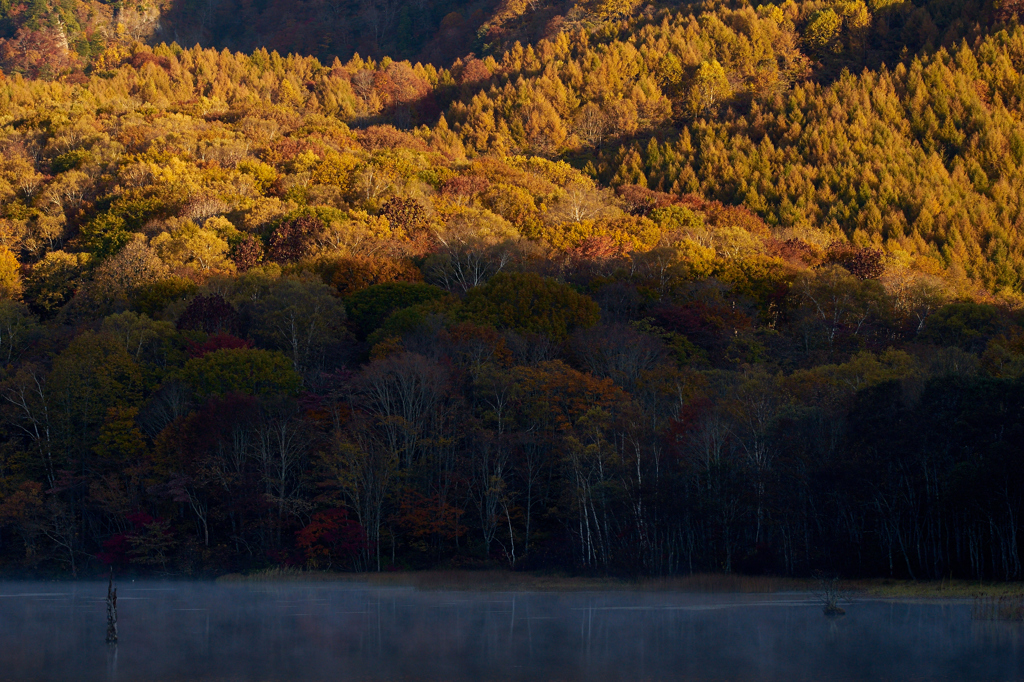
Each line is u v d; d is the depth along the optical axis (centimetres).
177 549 6344
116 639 3781
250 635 3944
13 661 3422
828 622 4031
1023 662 3172
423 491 6575
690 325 8806
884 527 5516
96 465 6831
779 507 5641
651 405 6706
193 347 7625
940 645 3469
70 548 6378
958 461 5425
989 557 5319
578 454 6172
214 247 10431
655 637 3741
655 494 5812
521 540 6331
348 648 3609
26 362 7544
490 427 6856
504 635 3853
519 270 10269
